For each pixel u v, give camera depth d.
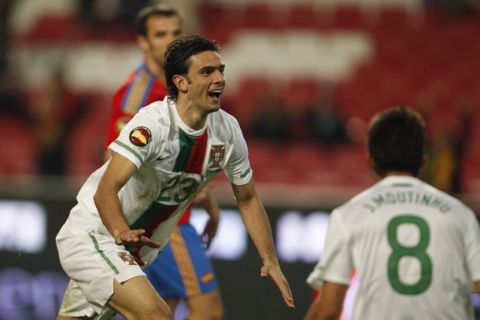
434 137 39.38
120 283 15.84
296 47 59.28
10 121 50.34
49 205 31.25
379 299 13.70
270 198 30.66
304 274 30.20
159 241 17.30
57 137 41.97
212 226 21.70
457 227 13.97
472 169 48.28
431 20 60.41
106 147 20.50
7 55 52.31
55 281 30.92
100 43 59.19
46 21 60.47
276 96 48.00
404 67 57.91
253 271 30.03
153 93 20.42
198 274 21.34
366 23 60.78
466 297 13.94
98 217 16.50
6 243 31.25
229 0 62.09
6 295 31.05
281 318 29.86
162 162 15.82
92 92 56.16
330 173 46.44
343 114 51.25
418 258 13.73
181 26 21.14
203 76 15.53
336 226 14.04
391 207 14.07
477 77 57.22
